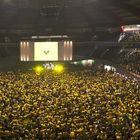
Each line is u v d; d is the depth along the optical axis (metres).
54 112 31.97
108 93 42.78
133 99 39.72
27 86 49.91
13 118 30.47
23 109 33.34
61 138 25.27
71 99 38.25
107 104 36.19
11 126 28.16
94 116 30.58
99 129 27.05
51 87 47.22
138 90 46.94
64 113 32.09
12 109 34.06
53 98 39.41
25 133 26.25
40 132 25.84
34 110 32.81
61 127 27.05
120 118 29.28
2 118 30.17
